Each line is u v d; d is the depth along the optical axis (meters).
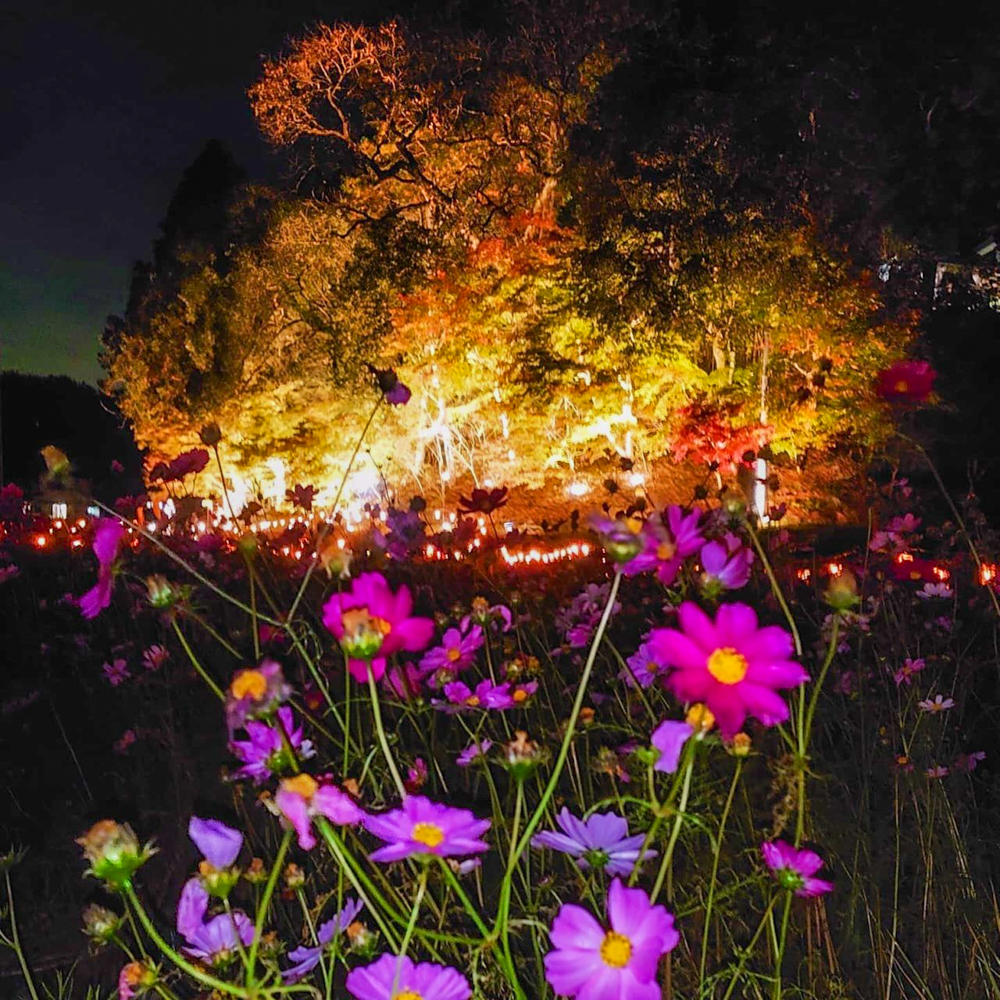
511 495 16.92
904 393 2.34
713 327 14.56
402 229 17.44
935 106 10.37
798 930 1.77
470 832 1.03
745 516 1.44
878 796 2.36
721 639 1.10
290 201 21.00
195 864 2.49
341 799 1.01
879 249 14.82
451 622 2.22
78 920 2.29
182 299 26.86
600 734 2.53
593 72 15.89
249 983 1.01
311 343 20.80
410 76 17.62
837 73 10.77
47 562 7.02
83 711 3.73
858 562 4.12
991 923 1.85
